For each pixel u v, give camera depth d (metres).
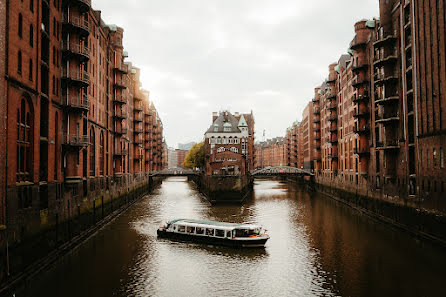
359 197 51.34
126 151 58.25
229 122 82.12
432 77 30.09
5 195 19.55
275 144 186.50
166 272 23.52
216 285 21.34
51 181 27.17
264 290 20.55
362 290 20.03
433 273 22.30
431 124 30.11
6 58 20.11
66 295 19.41
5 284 18.64
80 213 32.69
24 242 21.62
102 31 44.28
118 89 52.56
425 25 31.23
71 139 31.22
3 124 19.56
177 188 95.44
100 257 26.38
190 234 30.97
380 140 42.62
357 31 49.81
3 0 19.78
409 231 32.97
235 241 29.17
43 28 27.27
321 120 84.81
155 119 102.12
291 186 101.12
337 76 69.00
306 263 25.06
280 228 36.72
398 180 37.78
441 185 28.22
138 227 37.06
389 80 38.75
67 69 31.80
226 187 59.06
